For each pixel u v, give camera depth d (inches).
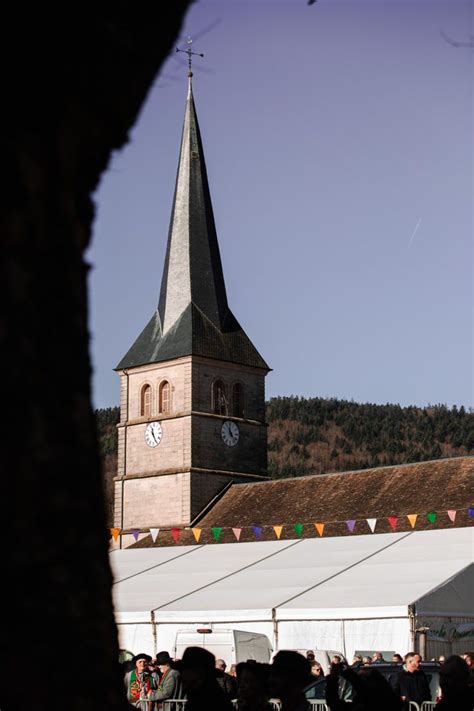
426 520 1822.1
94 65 135.6
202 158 2502.5
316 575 1321.4
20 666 122.1
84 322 138.8
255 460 2365.9
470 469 1920.5
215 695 275.3
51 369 130.2
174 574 1501.0
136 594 1386.6
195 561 1588.3
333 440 6161.4
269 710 291.9
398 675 637.3
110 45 136.1
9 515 122.7
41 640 123.6
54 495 126.9
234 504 2210.9
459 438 6067.9
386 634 1104.2
